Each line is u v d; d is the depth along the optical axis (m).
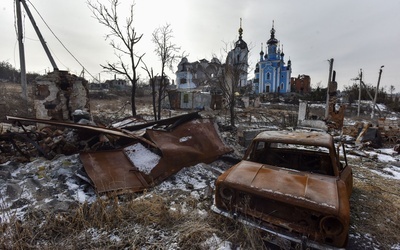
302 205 2.38
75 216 3.14
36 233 2.86
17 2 10.80
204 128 6.18
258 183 2.76
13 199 3.57
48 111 8.36
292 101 38.72
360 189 4.73
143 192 4.10
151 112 19.20
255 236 2.68
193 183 4.65
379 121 11.12
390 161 7.20
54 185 4.12
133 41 11.19
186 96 23.53
